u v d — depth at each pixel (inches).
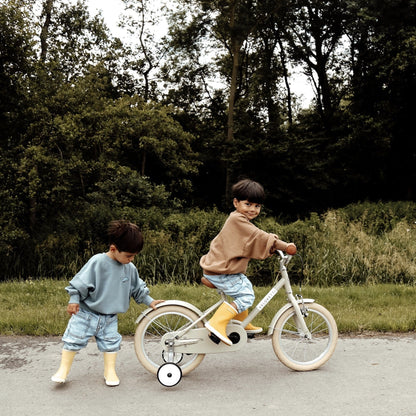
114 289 129.3
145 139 690.8
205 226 399.9
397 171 812.6
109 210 467.2
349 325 176.2
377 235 478.9
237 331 135.0
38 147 433.1
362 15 713.6
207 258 137.6
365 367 139.9
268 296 138.1
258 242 130.3
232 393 123.0
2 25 411.2
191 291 240.4
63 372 127.0
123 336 171.3
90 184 607.8
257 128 768.9
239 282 134.0
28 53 429.1
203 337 133.4
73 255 416.2
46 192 452.1
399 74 742.5
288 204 728.3
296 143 732.7
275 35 943.0
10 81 433.7
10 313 195.3
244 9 812.0
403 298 232.7
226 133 960.9
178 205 647.1
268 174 719.1
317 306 141.9
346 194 820.6
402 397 119.3
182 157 795.4
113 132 665.6
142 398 120.2
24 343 162.6
